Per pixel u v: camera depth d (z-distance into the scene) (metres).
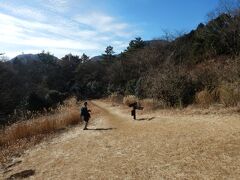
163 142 12.28
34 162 12.74
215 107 17.64
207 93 19.44
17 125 18.78
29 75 98.06
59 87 91.06
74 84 87.38
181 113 18.69
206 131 12.71
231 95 17.23
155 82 23.94
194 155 10.08
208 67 23.44
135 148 12.23
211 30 39.41
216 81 20.66
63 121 21.17
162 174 9.09
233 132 11.77
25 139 16.86
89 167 10.99
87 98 75.12
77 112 23.95
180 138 12.38
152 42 62.03
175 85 22.03
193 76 22.28
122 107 32.44
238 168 8.48
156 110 22.78
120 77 65.69
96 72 88.56
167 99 22.59
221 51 36.44
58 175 10.77
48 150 14.38
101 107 37.28
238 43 34.94
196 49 39.97
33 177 10.96
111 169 10.36
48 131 18.84
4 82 61.56
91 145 14.00
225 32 36.72
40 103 39.09
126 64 65.88
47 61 107.38
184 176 8.66
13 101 56.47
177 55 44.88
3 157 13.88
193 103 20.66
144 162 10.38
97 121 22.48
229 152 9.73
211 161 9.31
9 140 17.11
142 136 14.04
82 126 20.41
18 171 11.86
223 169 8.60
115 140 14.21
